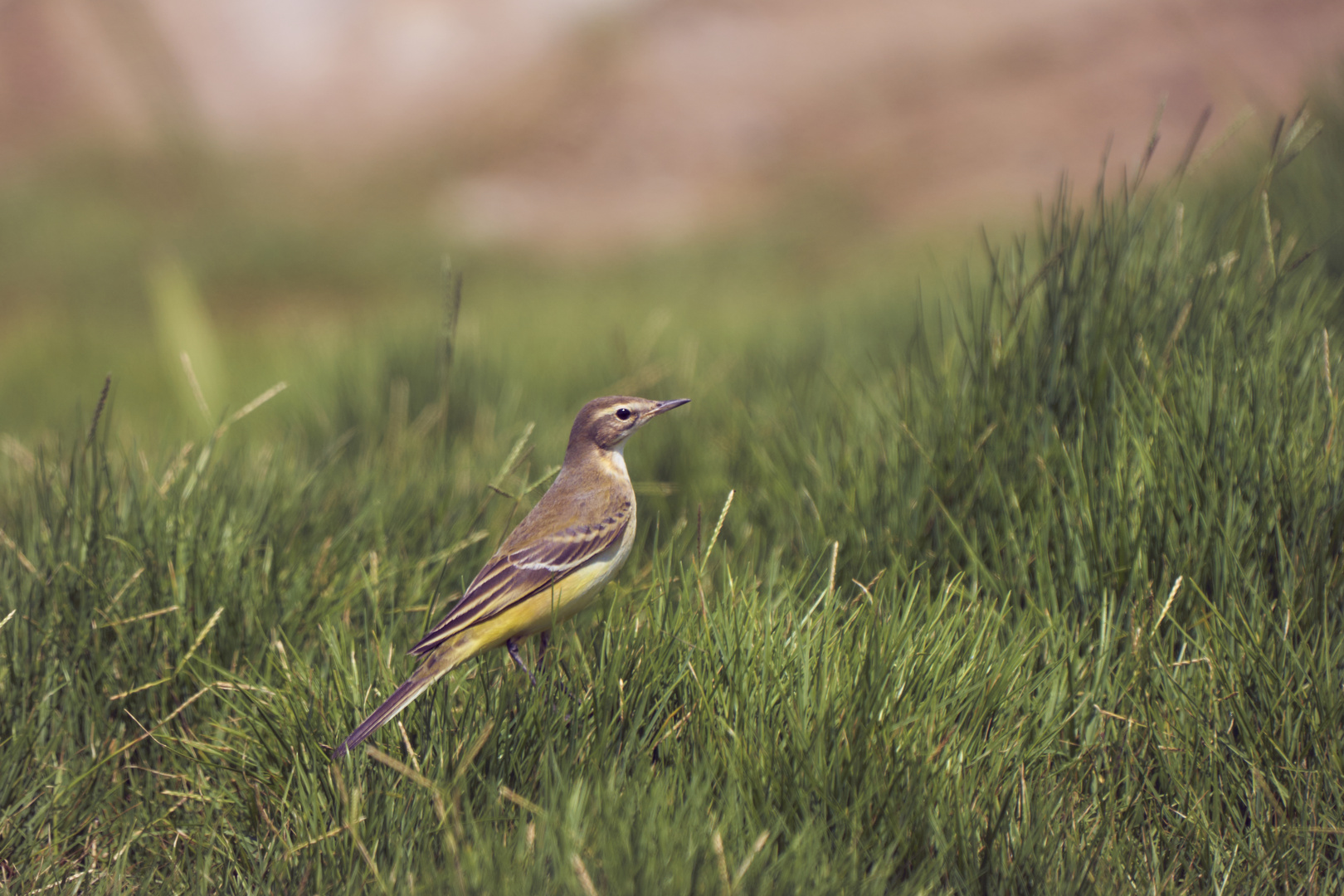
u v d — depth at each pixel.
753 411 11.08
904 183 34.75
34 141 43.09
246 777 6.20
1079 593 6.80
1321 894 5.16
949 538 7.50
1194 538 6.62
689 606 6.58
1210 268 7.87
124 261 32.19
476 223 37.84
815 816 5.30
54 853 5.95
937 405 8.36
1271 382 7.09
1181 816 5.58
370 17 50.78
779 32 46.59
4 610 7.12
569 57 46.62
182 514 7.77
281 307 30.25
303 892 5.25
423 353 13.97
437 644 6.37
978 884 5.10
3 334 26.53
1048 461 7.41
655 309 21.30
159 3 49.84
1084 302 7.93
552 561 6.85
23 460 10.14
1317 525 6.46
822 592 6.86
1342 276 9.95
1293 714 5.80
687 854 4.90
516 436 11.67
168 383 17.73
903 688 5.88
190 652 6.64
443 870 5.06
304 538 8.41
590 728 5.92
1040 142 34.44
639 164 40.62
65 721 6.75
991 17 43.97
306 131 45.28
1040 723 6.05
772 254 31.08
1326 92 13.16
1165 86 34.72
